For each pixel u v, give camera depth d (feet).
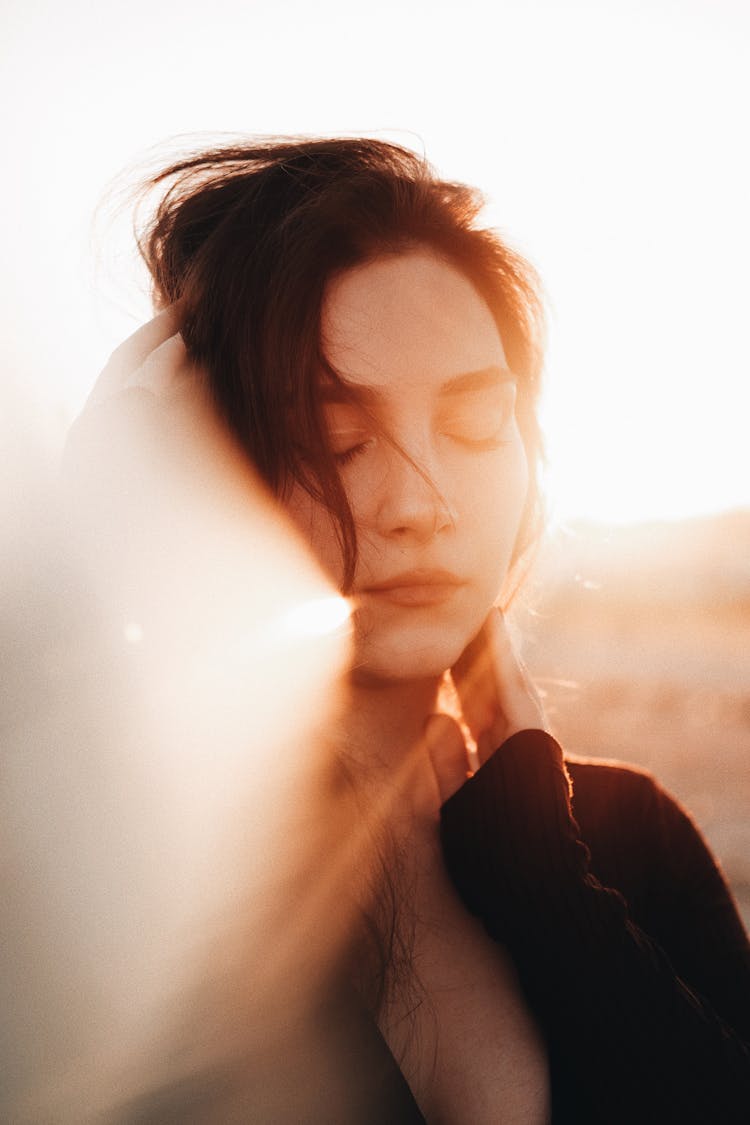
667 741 21.48
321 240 3.24
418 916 3.55
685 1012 3.49
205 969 2.32
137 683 2.55
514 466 3.59
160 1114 2.16
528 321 4.11
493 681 4.12
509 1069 3.35
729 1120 3.37
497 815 3.66
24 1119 2.05
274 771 2.81
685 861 4.45
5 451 2.59
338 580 3.25
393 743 3.74
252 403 3.27
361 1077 2.56
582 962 3.45
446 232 3.47
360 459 3.29
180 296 3.75
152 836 2.35
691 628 23.80
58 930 2.16
